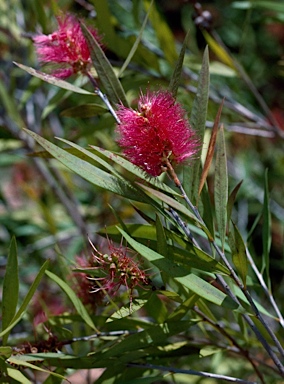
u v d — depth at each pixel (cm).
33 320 79
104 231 68
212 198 125
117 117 67
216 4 178
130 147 62
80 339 71
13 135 122
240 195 151
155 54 105
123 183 62
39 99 138
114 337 72
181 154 62
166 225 69
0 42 132
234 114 121
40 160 131
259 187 155
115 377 72
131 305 64
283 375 65
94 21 99
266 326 65
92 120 131
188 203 63
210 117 111
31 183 151
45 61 71
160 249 63
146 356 73
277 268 151
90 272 69
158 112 61
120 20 127
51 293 105
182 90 108
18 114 118
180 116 63
